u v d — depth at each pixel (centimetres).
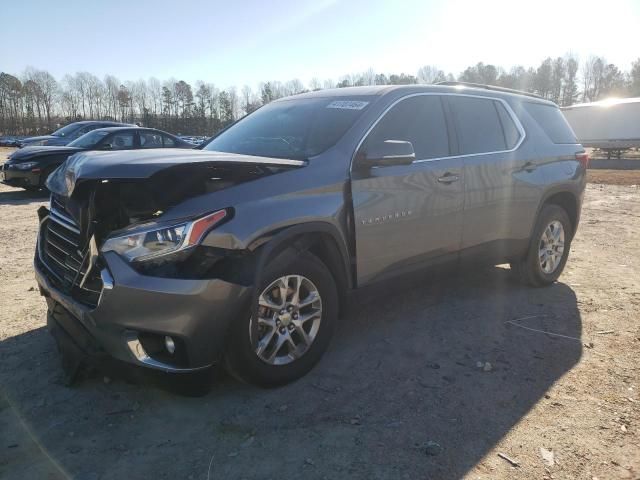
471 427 282
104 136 1170
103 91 9781
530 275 519
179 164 269
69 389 316
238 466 250
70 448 262
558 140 542
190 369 275
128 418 288
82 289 290
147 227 267
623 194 1447
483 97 472
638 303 484
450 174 411
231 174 301
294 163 327
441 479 241
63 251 321
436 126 418
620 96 8862
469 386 327
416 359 365
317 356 337
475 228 439
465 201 424
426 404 305
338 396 314
